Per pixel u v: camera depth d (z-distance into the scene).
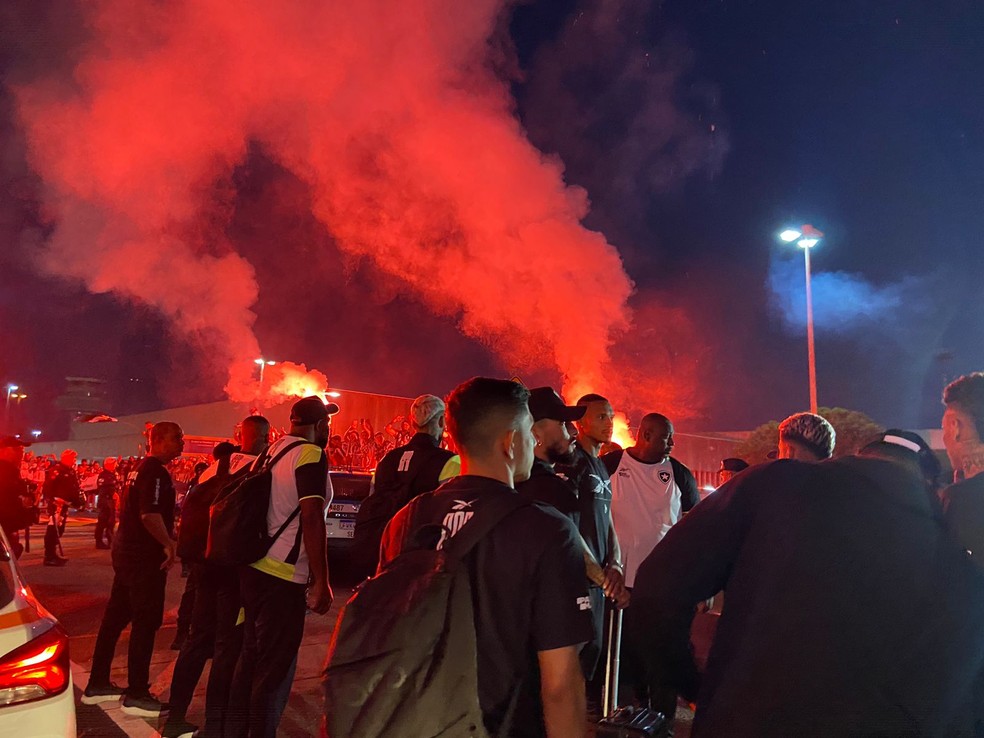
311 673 5.44
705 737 1.60
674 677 1.77
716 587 1.75
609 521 3.94
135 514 4.69
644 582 1.75
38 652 2.47
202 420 33.25
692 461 22.56
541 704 1.68
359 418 20.42
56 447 39.78
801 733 1.53
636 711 2.05
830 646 1.56
